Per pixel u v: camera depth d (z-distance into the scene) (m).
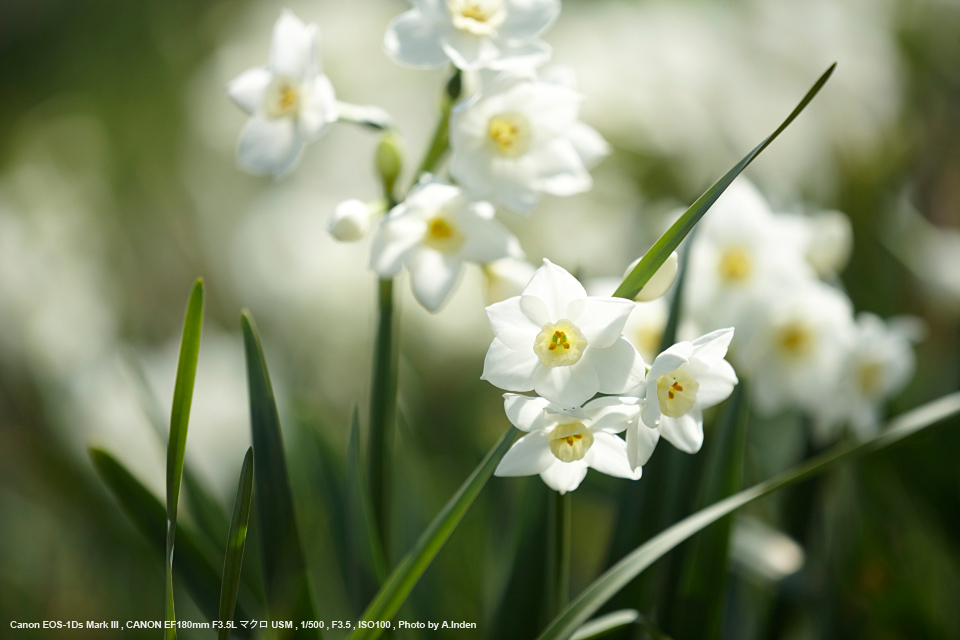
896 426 0.71
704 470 0.75
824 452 0.81
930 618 0.79
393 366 0.74
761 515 0.94
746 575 0.84
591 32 1.28
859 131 1.26
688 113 1.28
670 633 0.74
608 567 0.75
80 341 1.27
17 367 1.24
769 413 0.82
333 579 0.85
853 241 1.12
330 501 0.78
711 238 0.81
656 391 0.66
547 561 0.73
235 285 1.46
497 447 0.67
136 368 0.77
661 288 0.68
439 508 0.91
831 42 1.27
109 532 0.95
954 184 1.32
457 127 0.71
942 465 0.83
